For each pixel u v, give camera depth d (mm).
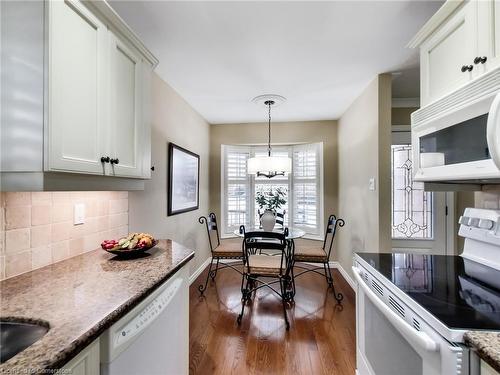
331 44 1986
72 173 1081
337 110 3619
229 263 4184
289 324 2316
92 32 1170
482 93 1063
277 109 3578
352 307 2660
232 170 4410
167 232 2691
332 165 4062
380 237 2457
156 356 1092
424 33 1503
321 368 1772
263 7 1575
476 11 1162
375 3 1542
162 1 1518
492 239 1329
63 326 734
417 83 2715
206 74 2494
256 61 2250
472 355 721
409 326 899
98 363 777
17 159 966
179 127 3025
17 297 926
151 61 1683
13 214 1123
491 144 917
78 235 1478
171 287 1255
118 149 1353
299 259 2947
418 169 1521
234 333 2182
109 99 1279
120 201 1872
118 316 830
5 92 975
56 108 974
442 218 3000
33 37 956
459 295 991
